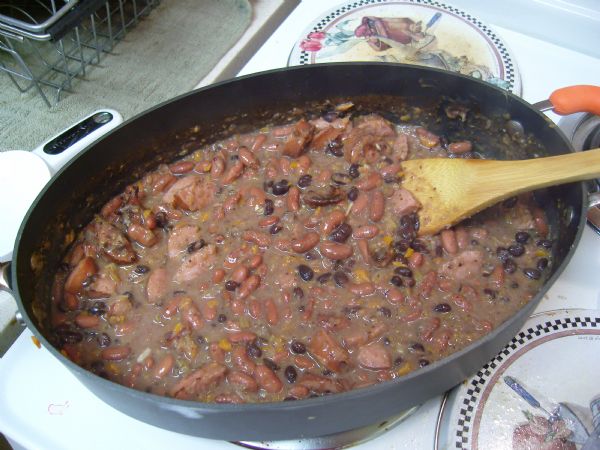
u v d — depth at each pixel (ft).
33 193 1.54
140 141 1.53
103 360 1.32
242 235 1.51
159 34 2.31
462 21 1.94
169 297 1.42
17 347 1.31
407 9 1.99
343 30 1.93
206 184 1.60
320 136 1.66
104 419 1.21
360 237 1.49
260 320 1.36
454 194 1.42
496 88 1.46
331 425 1.08
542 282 1.40
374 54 1.84
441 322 1.35
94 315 1.39
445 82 1.54
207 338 1.33
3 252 1.45
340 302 1.38
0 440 1.77
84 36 2.29
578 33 1.87
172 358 1.30
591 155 1.27
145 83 2.15
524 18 1.94
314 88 1.61
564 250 1.29
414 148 1.71
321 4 2.05
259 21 2.37
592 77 1.79
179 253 1.49
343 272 1.43
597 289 1.36
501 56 1.83
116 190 1.57
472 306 1.37
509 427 1.16
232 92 1.56
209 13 2.38
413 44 1.87
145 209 1.56
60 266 1.43
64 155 1.60
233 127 1.67
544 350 1.26
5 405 1.23
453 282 1.42
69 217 1.43
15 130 2.00
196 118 1.58
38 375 1.27
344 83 1.60
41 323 1.29
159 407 1.01
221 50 2.26
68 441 1.18
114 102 2.08
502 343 1.13
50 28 1.61
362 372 1.27
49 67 2.13
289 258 1.47
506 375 1.22
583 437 1.14
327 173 1.62
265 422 1.03
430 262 1.45
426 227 1.45
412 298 1.38
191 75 2.18
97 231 1.47
